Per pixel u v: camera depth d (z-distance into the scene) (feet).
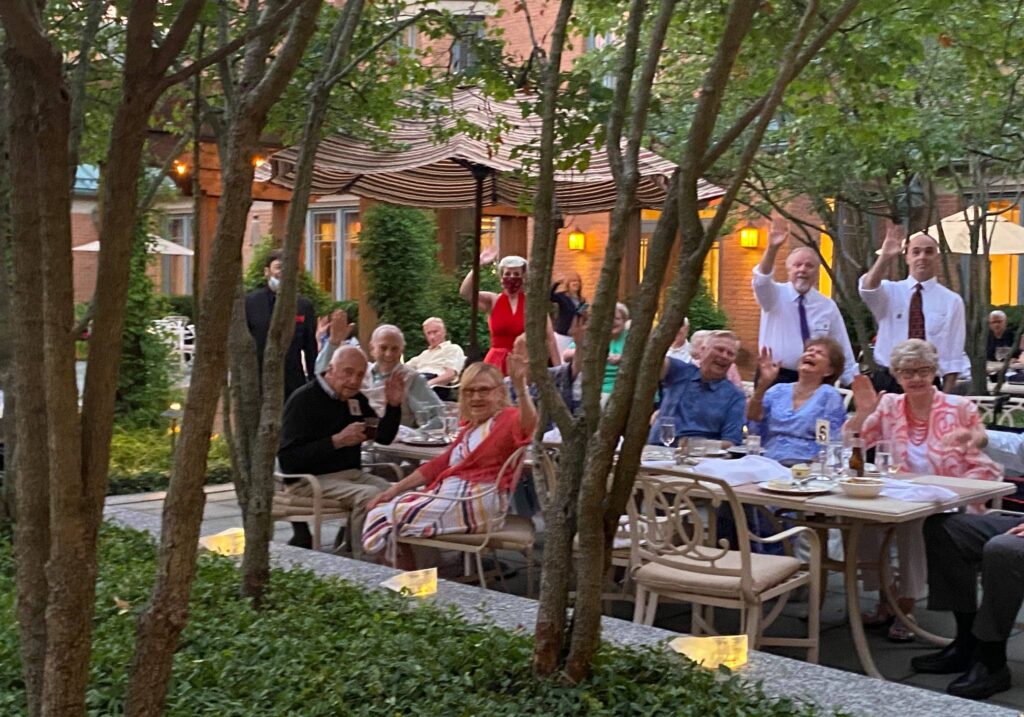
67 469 8.93
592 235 73.36
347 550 25.99
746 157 12.01
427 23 21.91
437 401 29.12
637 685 13.48
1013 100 37.50
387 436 25.14
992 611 16.66
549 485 19.66
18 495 10.08
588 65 39.68
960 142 36.73
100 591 17.63
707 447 22.21
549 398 13.57
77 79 16.28
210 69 21.84
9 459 19.79
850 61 18.74
